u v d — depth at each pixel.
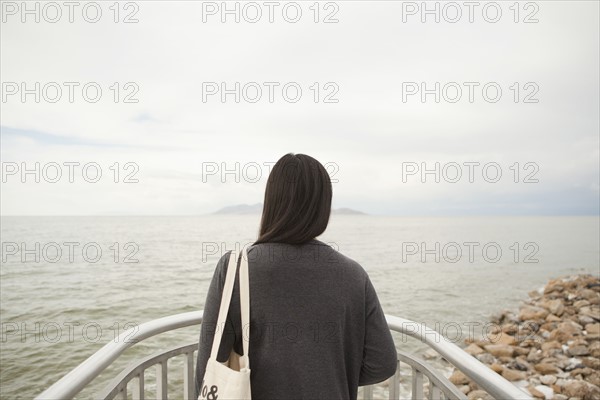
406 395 5.59
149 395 5.41
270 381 0.97
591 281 17.59
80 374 1.01
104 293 17.89
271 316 0.98
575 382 7.20
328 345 1.00
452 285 20.31
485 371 1.06
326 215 1.07
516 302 16.28
